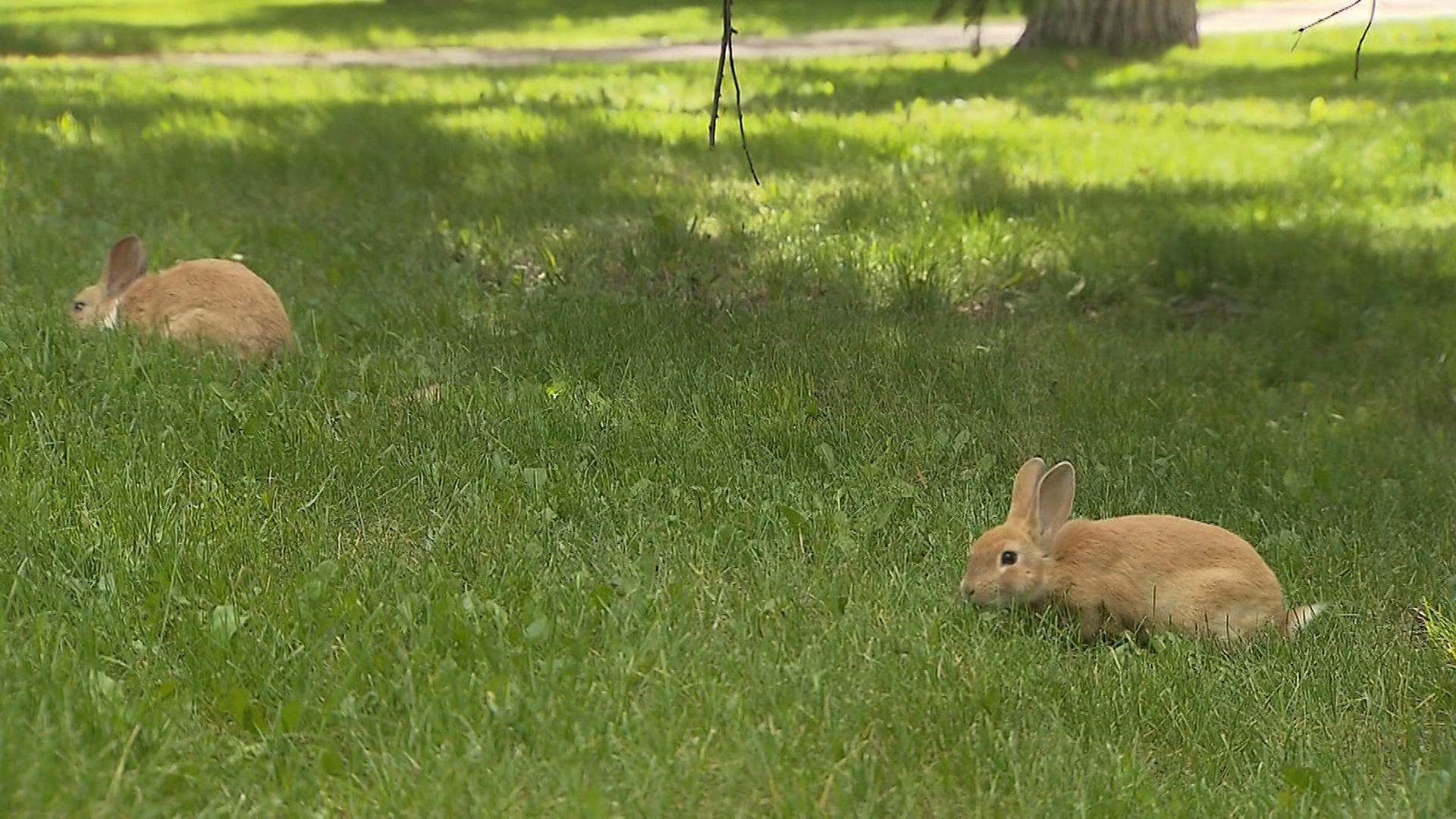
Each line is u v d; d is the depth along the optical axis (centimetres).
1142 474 1123
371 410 1114
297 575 840
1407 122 2647
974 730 736
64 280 1435
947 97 3055
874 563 927
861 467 1081
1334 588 950
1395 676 830
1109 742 741
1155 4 3925
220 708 713
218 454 1008
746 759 684
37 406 1055
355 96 2967
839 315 1482
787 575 893
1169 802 694
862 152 2273
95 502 909
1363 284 1658
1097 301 1631
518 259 1636
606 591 826
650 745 694
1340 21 4662
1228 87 3197
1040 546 873
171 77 3359
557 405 1148
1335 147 2427
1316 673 820
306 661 742
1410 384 1398
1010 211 1923
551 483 1010
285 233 1677
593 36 4819
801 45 4441
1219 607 854
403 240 1686
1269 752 747
